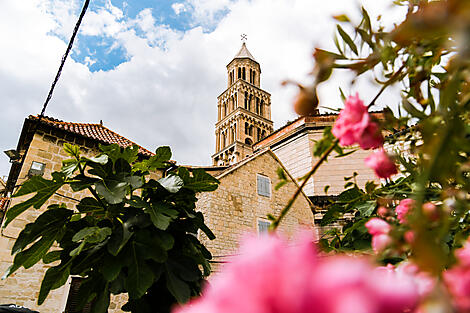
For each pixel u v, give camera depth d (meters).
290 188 15.68
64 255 2.81
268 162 15.61
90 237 2.56
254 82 49.69
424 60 0.91
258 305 0.24
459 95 0.81
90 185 3.04
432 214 0.61
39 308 8.79
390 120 0.95
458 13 0.52
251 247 0.27
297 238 0.27
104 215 3.12
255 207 13.82
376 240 0.72
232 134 43.88
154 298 2.78
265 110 47.41
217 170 15.31
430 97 0.97
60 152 10.84
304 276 0.23
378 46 0.91
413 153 1.00
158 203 2.96
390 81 0.92
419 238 0.43
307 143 17.09
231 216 12.83
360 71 0.92
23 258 2.92
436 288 0.35
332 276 0.22
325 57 0.90
